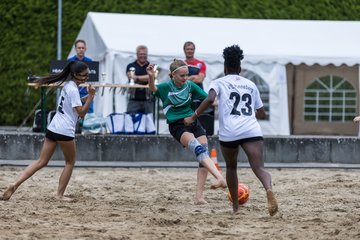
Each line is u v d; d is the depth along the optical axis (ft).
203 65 122.01
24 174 79.61
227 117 68.90
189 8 175.42
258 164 68.23
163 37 142.51
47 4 180.34
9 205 76.43
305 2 178.81
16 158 120.16
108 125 124.36
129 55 136.77
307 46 146.00
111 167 115.65
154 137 121.70
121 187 93.66
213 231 63.21
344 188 93.86
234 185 72.43
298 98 148.77
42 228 64.08
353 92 150.41
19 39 177.68
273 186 96.43
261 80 143.33
